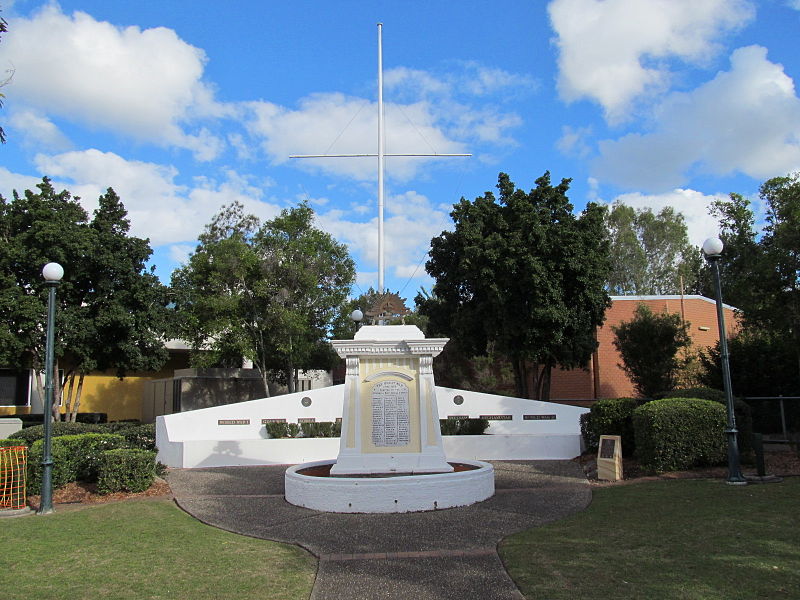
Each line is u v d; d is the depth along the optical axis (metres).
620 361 28.08
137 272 24.48
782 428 16.12
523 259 20.67
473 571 6.87
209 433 18.31
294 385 29.83
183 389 28.67
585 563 6.86
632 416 13.34
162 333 25.03
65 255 21.59
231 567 7.26
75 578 6.95
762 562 6.51
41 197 22.70
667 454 12.13
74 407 24.83
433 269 24.33
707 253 11.87
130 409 34.16
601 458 12.56
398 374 11.90
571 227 21.89
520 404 18.77
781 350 20.19
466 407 18.86
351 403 11.79
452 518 9.52
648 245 47.25
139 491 12.58
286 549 8.02
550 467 14.84
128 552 7.98
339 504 10.18
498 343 22.27
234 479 14.40
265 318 25.98
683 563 6.64
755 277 18.05
